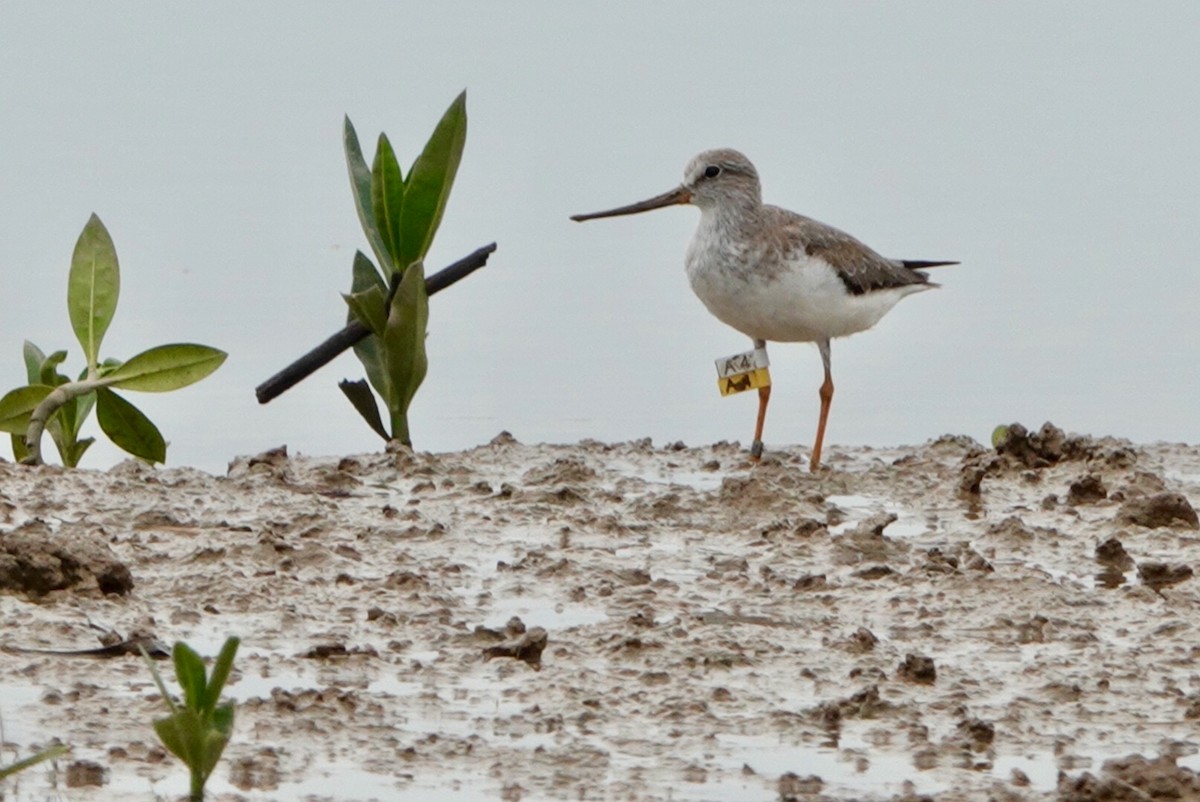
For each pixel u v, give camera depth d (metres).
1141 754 8.95
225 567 11.96
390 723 9.23
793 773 8.67
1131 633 11.02
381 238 16.77
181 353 15.36
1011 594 11.75
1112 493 15.23
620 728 9.27
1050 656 10.55
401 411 16.83
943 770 8.73
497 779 8.54
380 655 10.34
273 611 11.12
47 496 13.76
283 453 15.84
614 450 17.58
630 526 13.97
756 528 13.95
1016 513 14.64
